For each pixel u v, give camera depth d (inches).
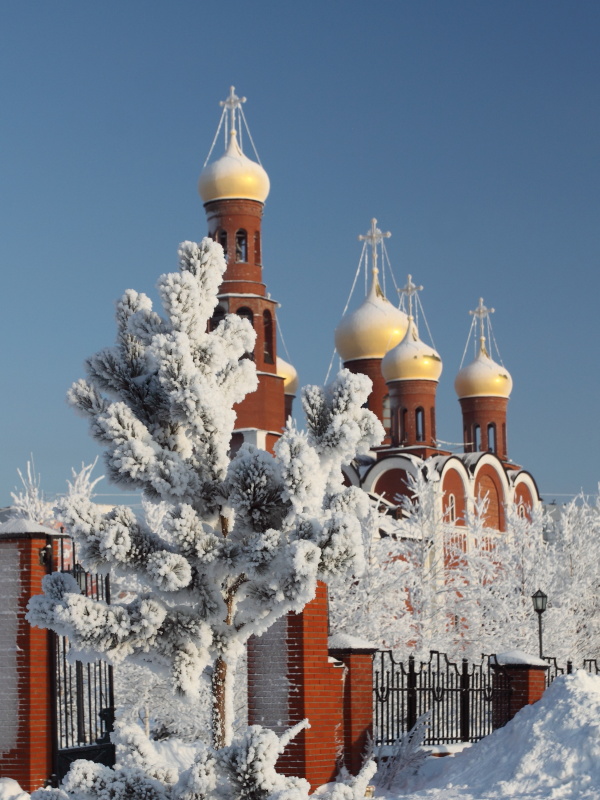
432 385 2134.6
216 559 382.3
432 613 1284.4
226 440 401.4
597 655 1465.3
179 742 616.7
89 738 603.5
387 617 1135.6
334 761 588.1
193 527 380.8
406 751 646.5
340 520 363.6
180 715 801.6
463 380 2418.8
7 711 538.3
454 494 2031.3
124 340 422.9
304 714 574.6
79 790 314.0
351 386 397.7
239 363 422.9
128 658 398.6
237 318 438.6
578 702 636.7
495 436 2409.0
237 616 402.6
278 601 380.2
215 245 425.4
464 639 1289.4
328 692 588.4
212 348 410.3
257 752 306.3
